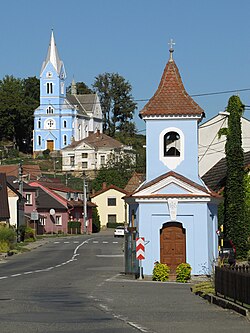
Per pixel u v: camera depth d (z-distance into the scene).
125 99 169.12
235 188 42.34
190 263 33.62
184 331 15.40
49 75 158.50
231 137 42.88
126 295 24.27
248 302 18.11
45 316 18.08
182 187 33.81
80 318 17.67
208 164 59.66
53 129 157.38
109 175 123.62
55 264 44.12
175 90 36.31
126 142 156.00
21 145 163.25
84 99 168.62
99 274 35.56
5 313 18.72
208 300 22.16
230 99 43.28
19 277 33.28
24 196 94.31
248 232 43.09
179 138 35.78
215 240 35.31
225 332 15.25
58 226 102.94
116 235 90.75
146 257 33.84
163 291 25.98
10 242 60.00
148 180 35.75
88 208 111.69
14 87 163.88
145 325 16.42
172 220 33.78
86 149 142.00
